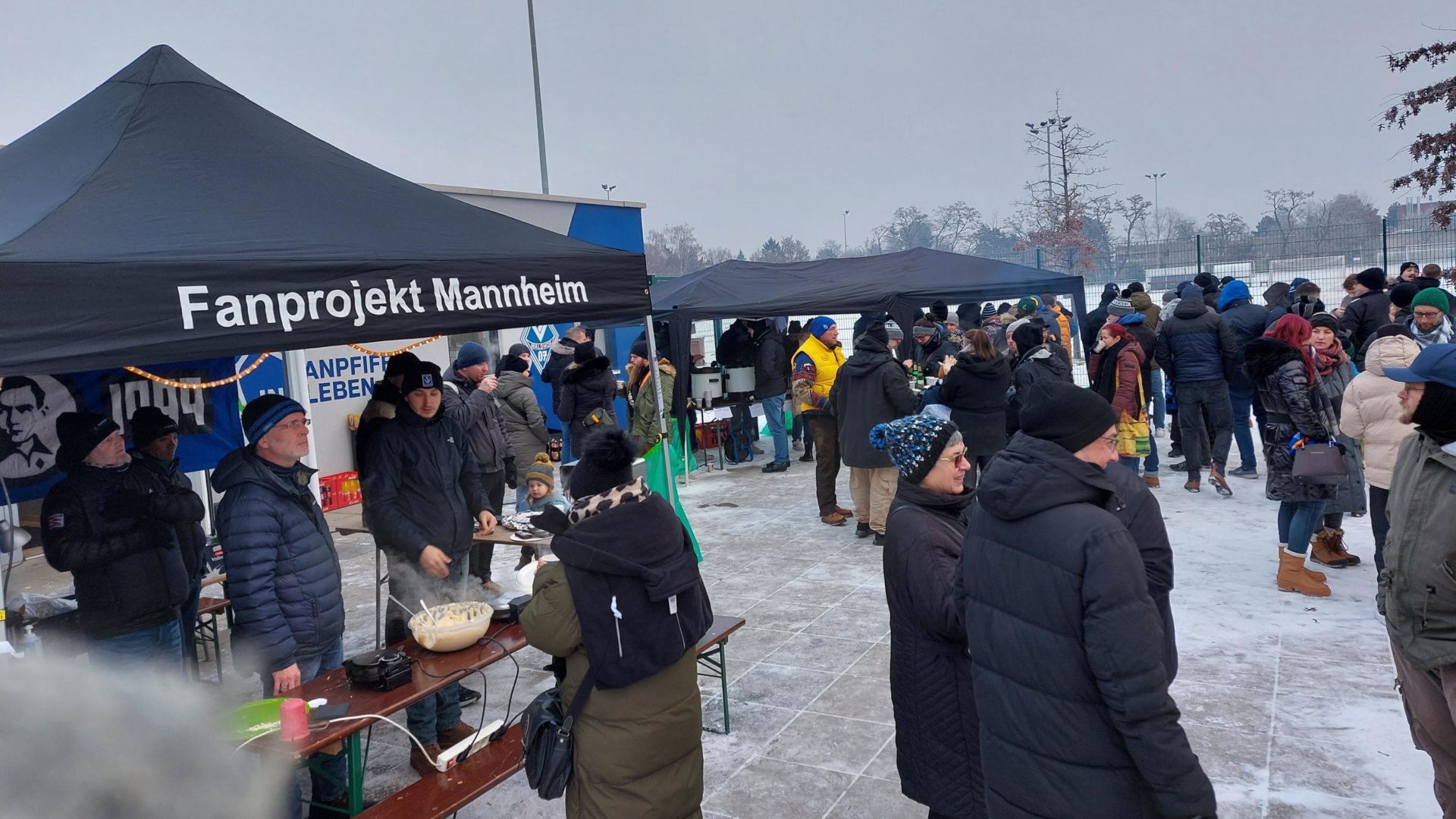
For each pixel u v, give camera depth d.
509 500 10.09
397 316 3.19
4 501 4.45
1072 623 2.01
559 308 3.83
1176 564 6.13
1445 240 15.87
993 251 48.88
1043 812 2.06
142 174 3.20
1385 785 3.38
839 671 4.78
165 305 2.59
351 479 7.85
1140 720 1.93
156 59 3.87
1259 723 3.91
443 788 3.05
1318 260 16.80
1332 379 6.47
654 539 2.50
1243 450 8.68
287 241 3.07
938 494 2.76
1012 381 7.92
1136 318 8.42
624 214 11.80
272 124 3.96
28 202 3.02
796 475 10.86
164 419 4.02
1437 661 2.54
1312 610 5.16
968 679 2.62
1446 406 2.50
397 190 3.95
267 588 3.28
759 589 6.34
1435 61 15.95
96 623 3.75
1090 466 2.10
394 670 3.25
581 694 2.46
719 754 3.94
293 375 7.22
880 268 11.14
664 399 9.58
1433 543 2.53
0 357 2.27
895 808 3.44
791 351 12.58
